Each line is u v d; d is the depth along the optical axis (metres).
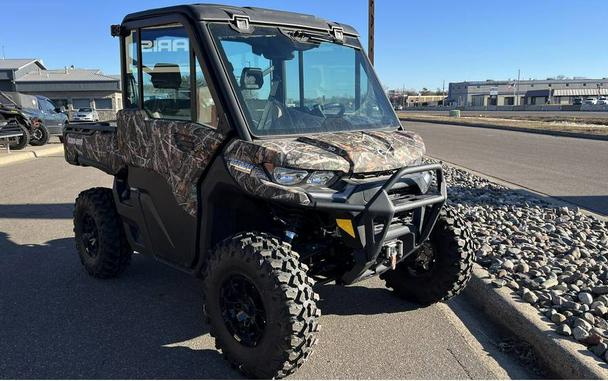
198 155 3.90
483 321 4.70
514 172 13.52
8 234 7.51
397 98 127.69
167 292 5.22
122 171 4.98
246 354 3.56
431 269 4.72
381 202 3.55
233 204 3.90
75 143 5.71
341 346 4.12
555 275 5.23
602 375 3.44
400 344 4.18
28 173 14.13
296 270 3.42
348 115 4.41
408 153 3.96
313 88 4.34
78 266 6.04
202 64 3.85
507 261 5.51
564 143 22.14
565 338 3.93
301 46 4.30
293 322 3.32
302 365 3.79
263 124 3.78
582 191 10.70
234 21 4.02
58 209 9.30
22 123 20.20
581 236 6.89
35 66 65.75
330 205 3.42
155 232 4.61
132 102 4.71
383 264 3.93
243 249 3.49
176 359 3.91
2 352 4.01
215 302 3.72
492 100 133.25
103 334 4.31
